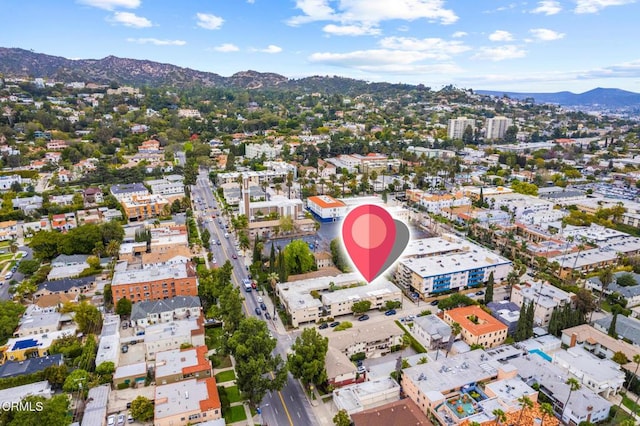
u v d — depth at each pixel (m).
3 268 199.25
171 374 120.25
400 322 159.50
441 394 112.56
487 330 143.25
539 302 161.38
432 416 110.94
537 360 130.12
